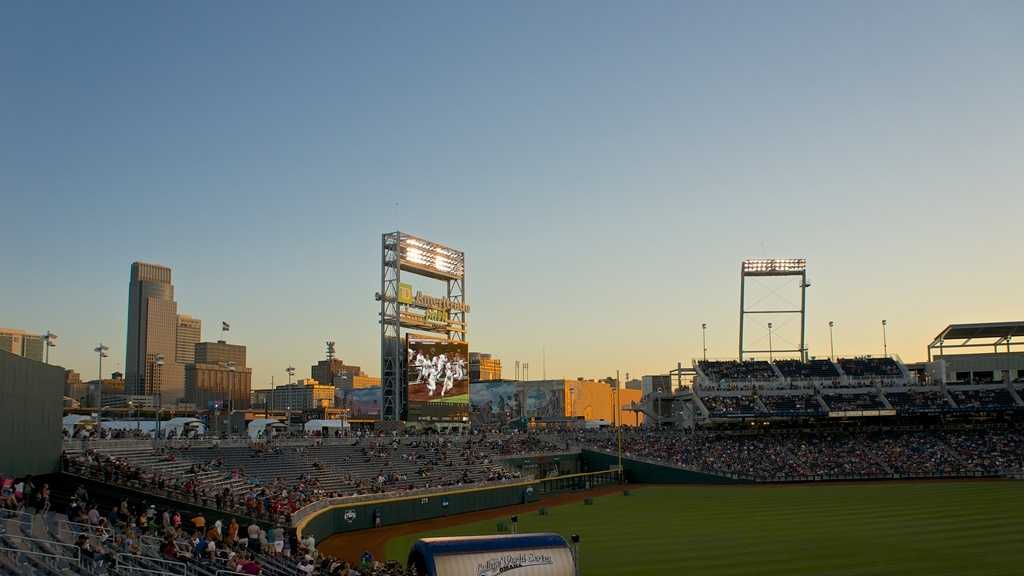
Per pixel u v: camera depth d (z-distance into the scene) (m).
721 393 128.62
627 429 134.12
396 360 107.75
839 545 52.25
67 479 52.59
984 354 134.50
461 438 107.25
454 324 119.94
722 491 95.25
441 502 77.19
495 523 70.25
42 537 31.58
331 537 63.22
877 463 109.00
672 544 54.38
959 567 44.78
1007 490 86.38
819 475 105.62
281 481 67.94
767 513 71.00
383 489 74.44
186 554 33.84
